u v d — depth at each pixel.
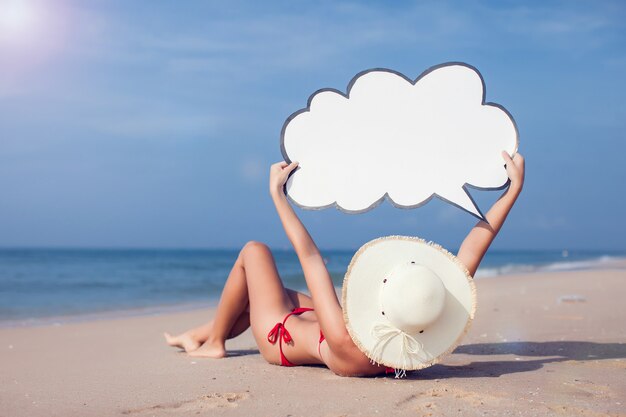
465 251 3.53
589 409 2.86
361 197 3.64
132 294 15.55
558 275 17.69
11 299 13.91
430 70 3.72
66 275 27.73
